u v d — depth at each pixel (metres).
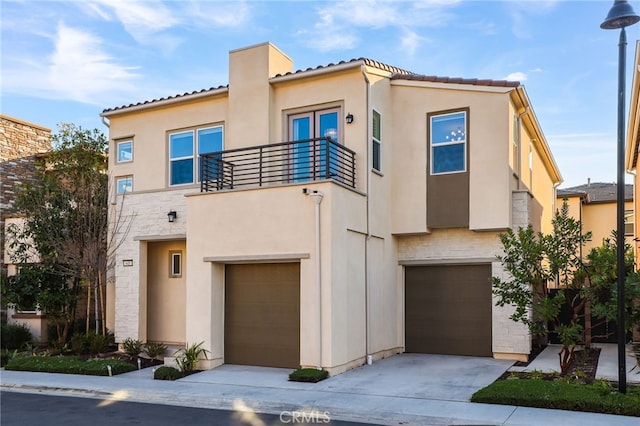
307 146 13.96
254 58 14.48
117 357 14.44
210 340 12.66
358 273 12.79
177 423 8.47
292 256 11.98
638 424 7.65
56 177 19.00
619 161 9.16
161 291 15.86
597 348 14.73
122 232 16.02
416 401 9.24
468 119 13.69
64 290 16.67
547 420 7.91
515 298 10.50
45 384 11.39
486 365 12.53
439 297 14.36
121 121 16.70
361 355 12.77
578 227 10.37
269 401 9.42
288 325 12.45
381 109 14.05
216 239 12.88
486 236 13.79
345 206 12.27
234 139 14.53
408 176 14.30
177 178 15.73
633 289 9.28
